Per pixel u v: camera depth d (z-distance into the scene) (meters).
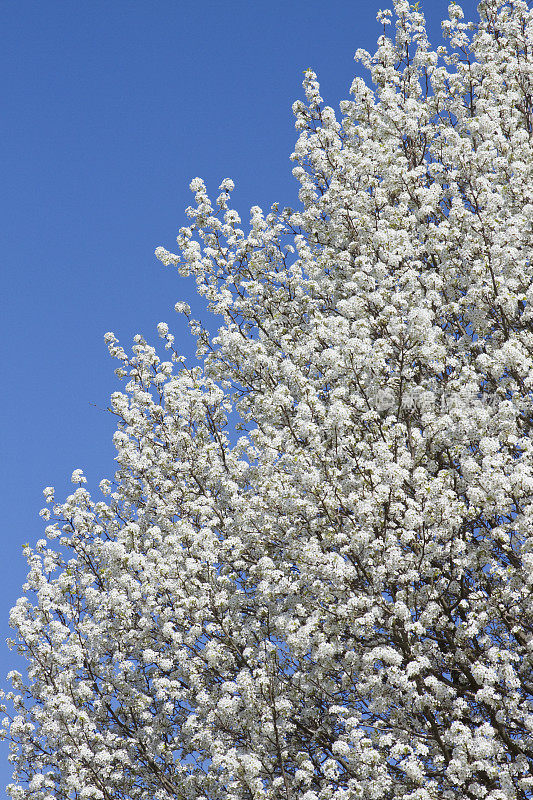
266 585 13.26
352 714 12.73
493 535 11.83
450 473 12.81
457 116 18.27
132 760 14.83
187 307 19.41
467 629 11.91
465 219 14.77
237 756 12.59
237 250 19.27
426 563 12.20
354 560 12.62
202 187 19.48
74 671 15.30
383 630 12.72
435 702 11.63
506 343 12.84
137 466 17.12
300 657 13.26
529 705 11.64
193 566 14.15
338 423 12.81
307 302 17.41
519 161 15.84
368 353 13.25
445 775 11.79
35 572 16.09
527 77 18.20
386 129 17.89
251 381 17.95
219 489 16.70
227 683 12.93
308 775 12.20
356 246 16.83
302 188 18.36
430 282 14.84
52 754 15.13
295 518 13.49
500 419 12.34
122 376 18.64
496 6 19.20
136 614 15.62
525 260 14.68
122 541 15.68
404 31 19.19
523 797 11.57
